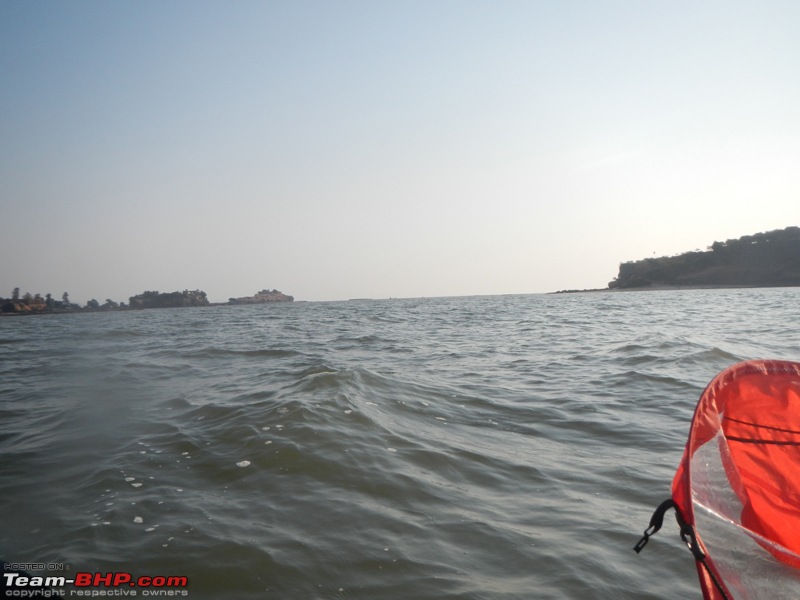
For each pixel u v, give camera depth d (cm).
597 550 420
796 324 2245
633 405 868
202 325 3409
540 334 2158
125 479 554
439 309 5238
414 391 954
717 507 225
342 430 680
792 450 253
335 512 479
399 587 373
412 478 551
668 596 365
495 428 751
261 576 383
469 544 429
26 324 4109
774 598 202
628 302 5750
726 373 259
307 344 1891
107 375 1205
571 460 619
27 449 664
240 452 615
